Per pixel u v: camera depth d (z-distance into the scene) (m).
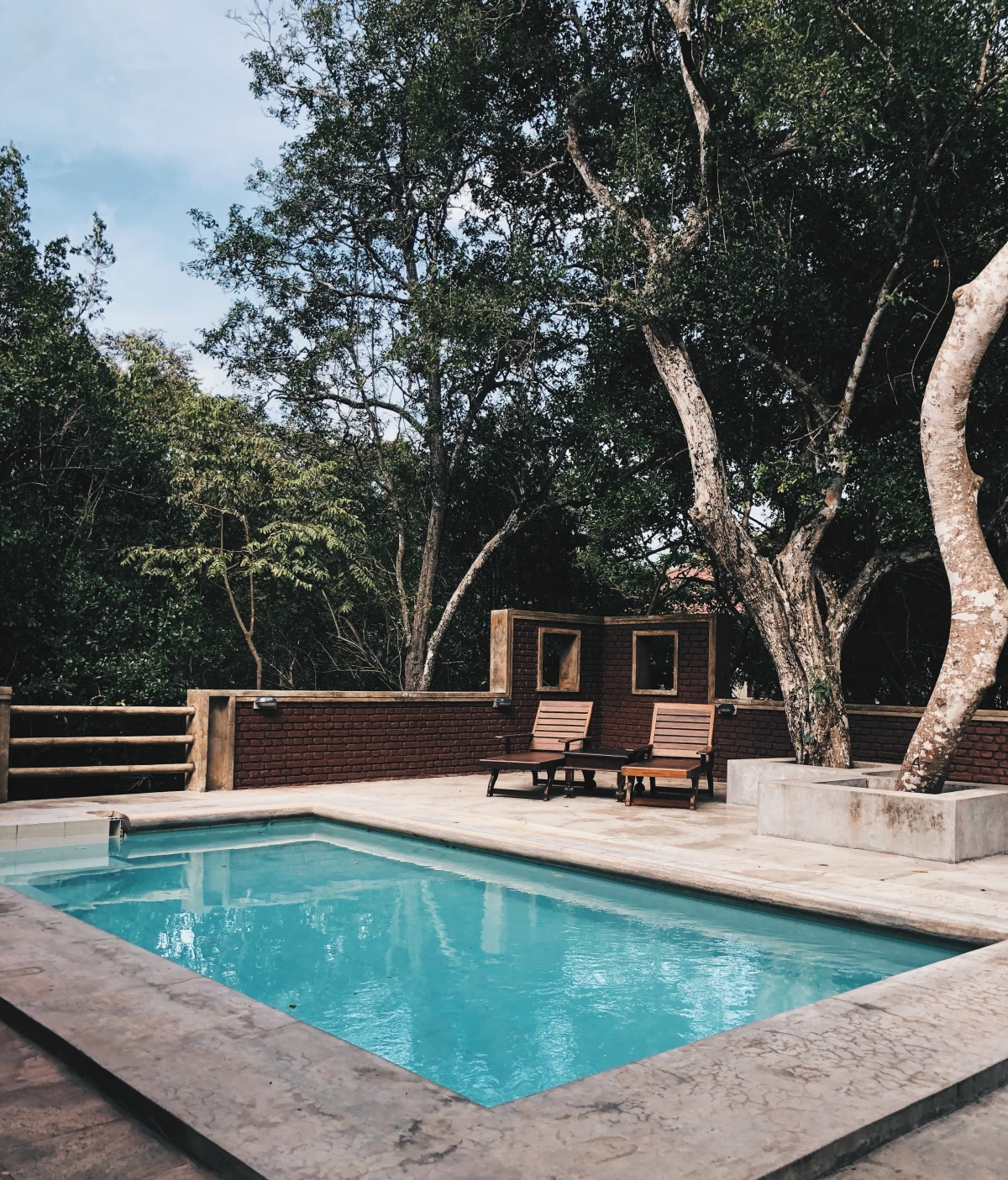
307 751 11.09
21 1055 3.30
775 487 11.01
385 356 15.57
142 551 15.54
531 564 20.23
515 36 13.70
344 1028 4.09
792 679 10.41
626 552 15.27
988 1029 3.48
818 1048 3.27
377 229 20.28
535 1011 4.30
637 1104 2.79
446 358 14.55
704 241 11.77
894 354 11.23
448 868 7.32
